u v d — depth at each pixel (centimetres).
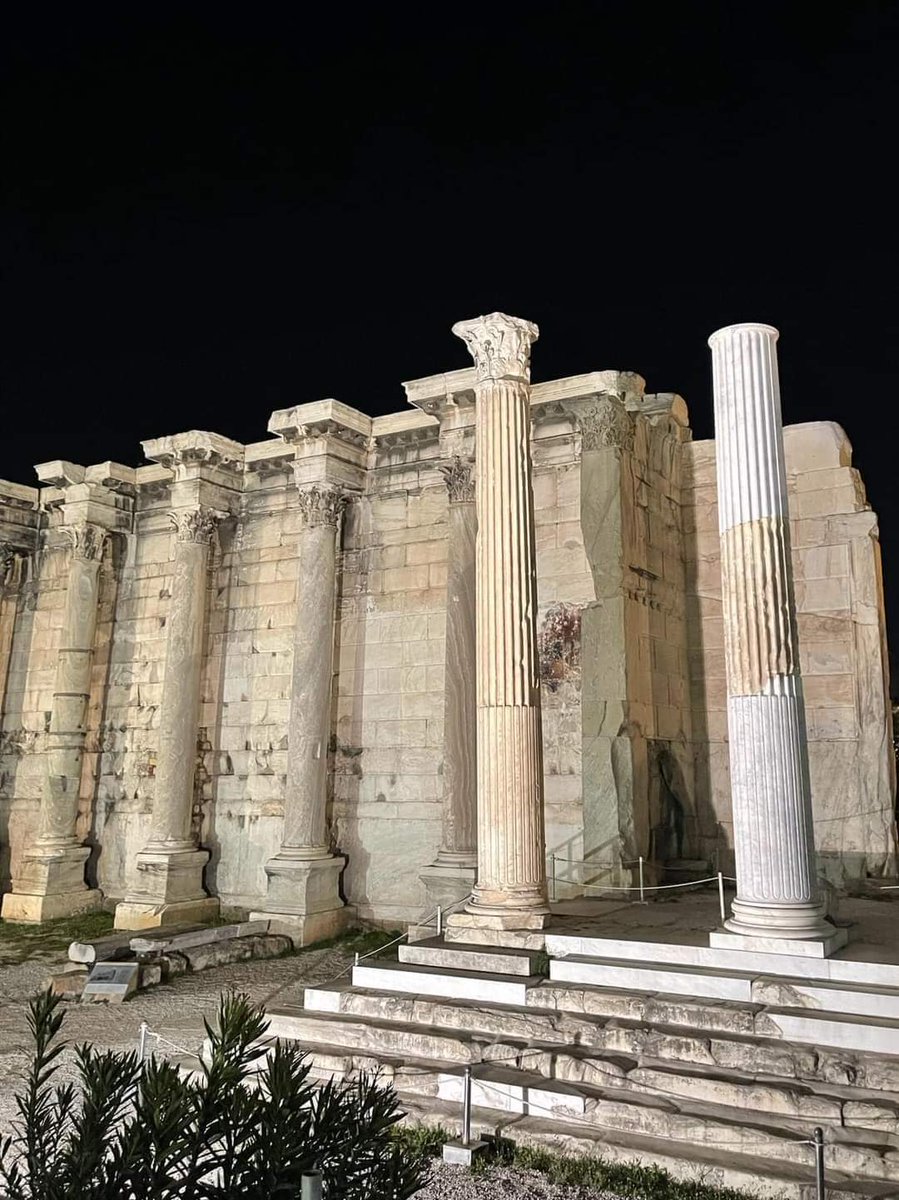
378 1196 532
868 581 1922
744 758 1159
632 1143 886
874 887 1775
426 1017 1137
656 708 1923
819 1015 988
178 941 1841
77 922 2350
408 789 2142
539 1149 905
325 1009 1211
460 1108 977
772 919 1110
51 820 2481
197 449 2386
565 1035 1052
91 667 2672
